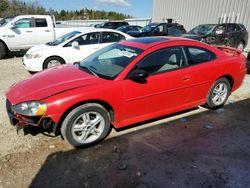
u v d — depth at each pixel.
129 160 3.17
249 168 3.04
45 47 7.77
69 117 3.17
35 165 3.05
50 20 11.02
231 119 4.38
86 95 3.18
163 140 3.65
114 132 3.85
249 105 5.07
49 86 3.33
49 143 3.52
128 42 4.24
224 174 2.92
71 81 3.43
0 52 10.40
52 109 3.05
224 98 4.79
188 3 20.11
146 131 3.90
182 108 4.20
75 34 8.00
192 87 4.14
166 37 4.34
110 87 3.35
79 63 4.31
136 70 3.48
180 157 3.24
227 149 3.44
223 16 16.98
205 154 3.32
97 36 8.05
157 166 3.06
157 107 3.87
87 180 2.81
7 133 3.78
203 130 3.96
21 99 3.20
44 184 2.74
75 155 3.27
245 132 3.93
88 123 3.36
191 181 2.80
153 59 3.73
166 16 23.27
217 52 4.54
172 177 2.86
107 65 3.80
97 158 3.21
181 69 3.96
